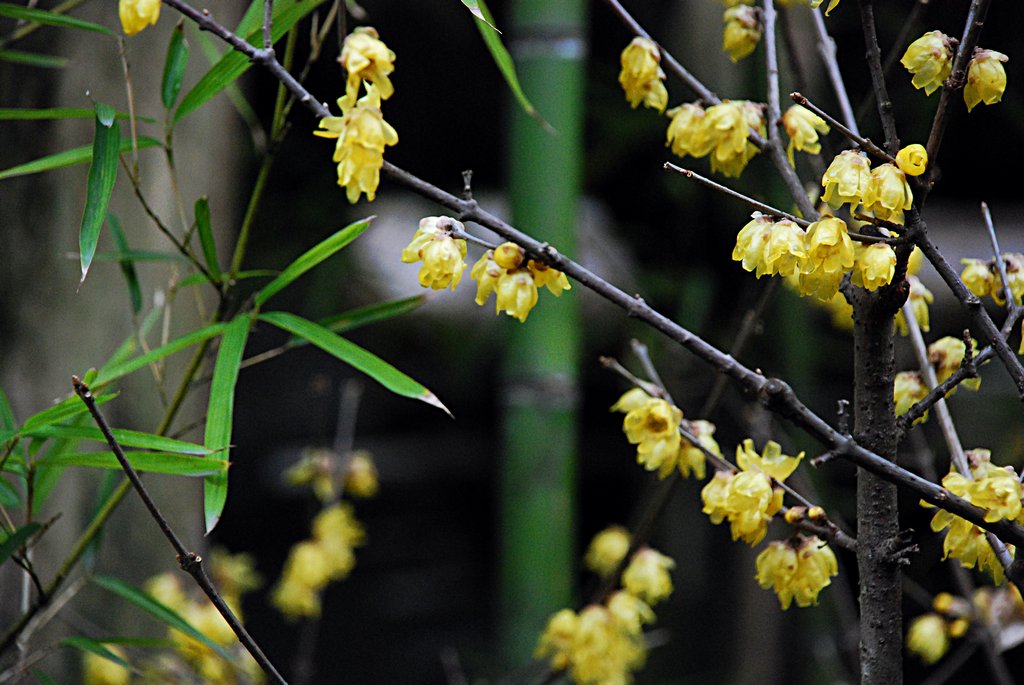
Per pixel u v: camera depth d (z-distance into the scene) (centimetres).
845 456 268
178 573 310
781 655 405
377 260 602
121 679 302
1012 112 416
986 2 265
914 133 395
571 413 320
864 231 272
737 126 277
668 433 277
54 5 304
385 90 270
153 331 309
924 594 304
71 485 306
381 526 688
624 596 291
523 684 308
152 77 308
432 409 675
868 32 269
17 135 304
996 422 445
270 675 271
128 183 308
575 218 318
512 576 318
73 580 306
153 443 274
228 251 323
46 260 305
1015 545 269
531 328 317
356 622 661
